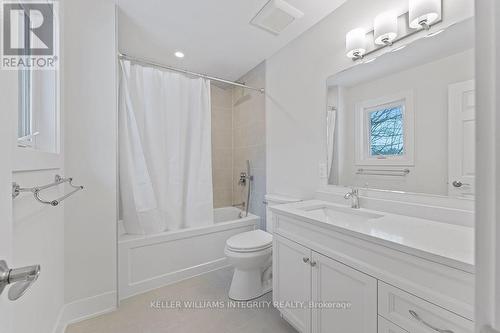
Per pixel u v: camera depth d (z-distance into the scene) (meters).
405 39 1.28
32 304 0.98
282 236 1.45
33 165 0.92
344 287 1.05
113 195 1.65
